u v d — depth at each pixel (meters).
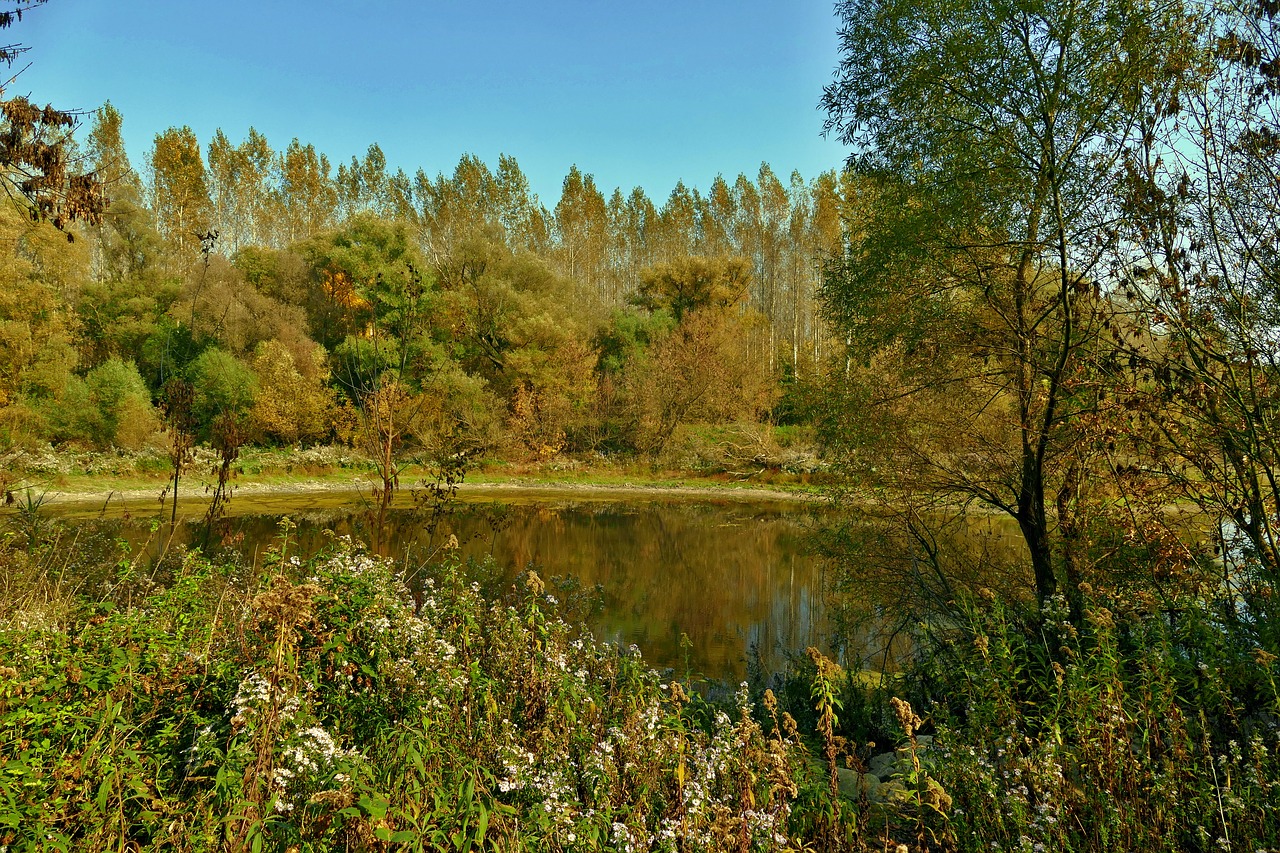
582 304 49.00
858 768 4.72
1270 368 6.44
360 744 3.94
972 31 9.06
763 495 35.50
